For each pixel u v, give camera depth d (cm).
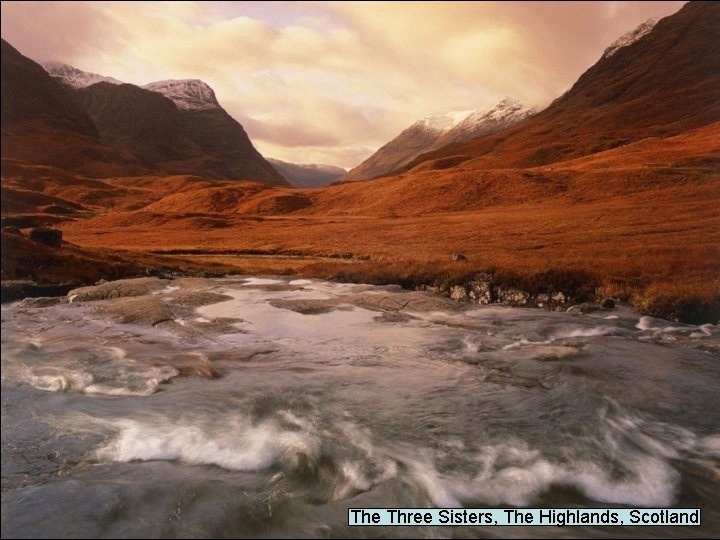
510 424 1016
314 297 2628
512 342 1738
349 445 905
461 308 2297
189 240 7769
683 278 2533
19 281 2584
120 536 637
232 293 2748
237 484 772
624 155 13100
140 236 8600
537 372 1369
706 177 8800
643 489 798
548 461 870
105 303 2344
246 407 1068
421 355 1552
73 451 868
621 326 1981
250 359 1488
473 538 657
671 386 1274
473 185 11350
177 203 16325
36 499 713
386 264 3488
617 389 1251
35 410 1041
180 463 840
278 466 834
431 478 800
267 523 683
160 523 667
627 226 5562
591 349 1631
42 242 3341
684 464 884
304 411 1064
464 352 1591
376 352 1586
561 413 1077
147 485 757
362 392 1193
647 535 672
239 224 10462
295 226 9456
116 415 1022
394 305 2333
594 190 9381
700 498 779
